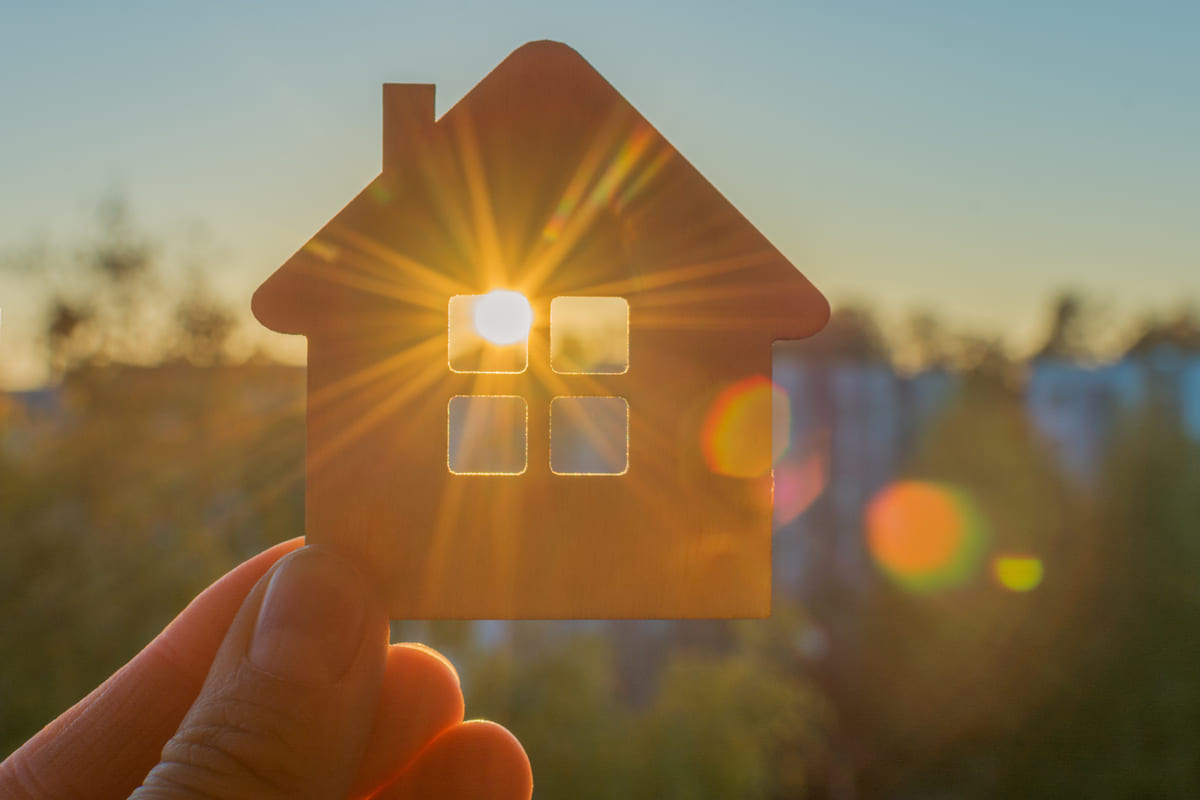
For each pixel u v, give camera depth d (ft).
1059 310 66.44
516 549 3.96
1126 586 44.14
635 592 3.98
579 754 28.91
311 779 3.64
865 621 51.83
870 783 45.91
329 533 3.92
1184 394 48.80
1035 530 48.24
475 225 3.95
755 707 36.50
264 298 3.86
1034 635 45.57
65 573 27.71
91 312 34.27
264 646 3.68
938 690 47.21
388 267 3.92
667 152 4.01
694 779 33.40
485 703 27.25
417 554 3.93
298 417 29.76
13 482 28.35
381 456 3.92
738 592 4.00
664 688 35.94
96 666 26.96
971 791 44.14
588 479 3.98
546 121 3.99
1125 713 41.86
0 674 26.09
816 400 59.47
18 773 4.57
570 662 29.32
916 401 59.06
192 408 30.89
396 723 5.14
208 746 3.57
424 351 3.93
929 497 53.67
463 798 5.22
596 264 3.98
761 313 4.00
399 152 3.94
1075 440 51.72
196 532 28.76
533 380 3.97
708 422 4.00
